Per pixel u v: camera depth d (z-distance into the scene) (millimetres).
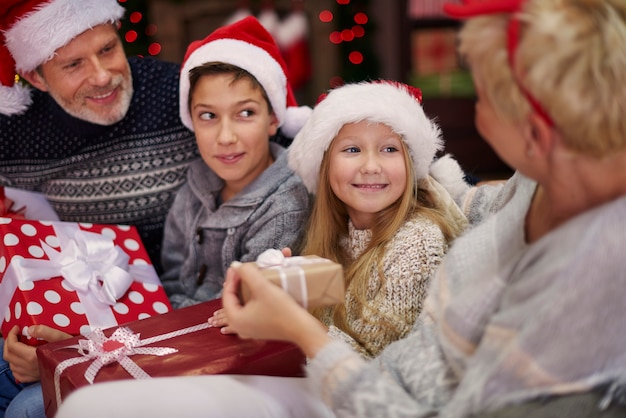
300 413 923
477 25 692
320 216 1301
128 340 1079
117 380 965
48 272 1284
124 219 1702
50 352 1080
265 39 1541
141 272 1433
